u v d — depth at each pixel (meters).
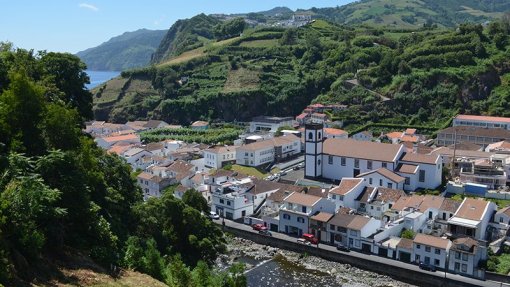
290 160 150.50
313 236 93.06
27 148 47.25
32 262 36.72
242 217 107.88
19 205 36.25
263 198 112.56
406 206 96.50
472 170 117.81
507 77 194.00
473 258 76.88
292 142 155.75
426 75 198.25
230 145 163.62
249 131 199.62
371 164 120.12
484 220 87.31
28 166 42.78
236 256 90.88
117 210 60.38
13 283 32.62
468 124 169.88
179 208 68.38
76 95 86.06
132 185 74.31
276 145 150.00
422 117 186.12
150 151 159.50
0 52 75.50
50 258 39.66
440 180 116.75
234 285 52.16
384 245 85.81
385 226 91.00
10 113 47.09
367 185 111.25
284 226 98.94
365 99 198.75
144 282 42.75
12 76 51.72
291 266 86.44
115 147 164.50
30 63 74.88
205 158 147.38
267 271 84.00
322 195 104.75
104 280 39.97
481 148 140.50
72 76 85.00
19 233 36.22
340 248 89.12
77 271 39.84
